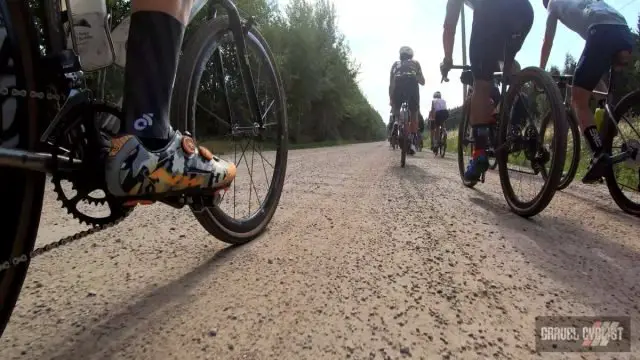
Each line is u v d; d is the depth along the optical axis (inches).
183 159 41.4
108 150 37.5
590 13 104.6
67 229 79.8
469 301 49.6
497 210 103.0
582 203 115.5
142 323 43.1
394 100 258.1
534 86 96.9
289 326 42.8
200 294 50.3
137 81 38.1
